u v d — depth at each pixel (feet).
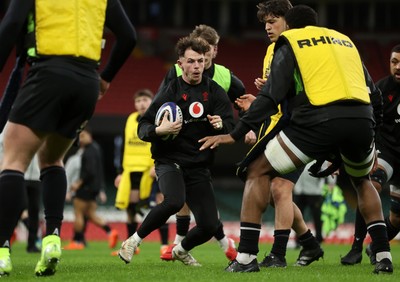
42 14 61.98
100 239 281.95
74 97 62.39
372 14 424.87
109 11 64.95
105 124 349.20
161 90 83.97
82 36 62.69
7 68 372.58
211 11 427.74
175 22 427.74
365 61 402.52
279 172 69.82
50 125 62.08
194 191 83.51
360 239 92.84
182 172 82.64
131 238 81.97
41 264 64.39
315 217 174.19
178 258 87.35
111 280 63.10
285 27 83.41
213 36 94.22
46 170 66.90
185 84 83.10
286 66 68.54
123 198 142.41
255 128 68.39
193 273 70.69
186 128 82.28
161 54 408.05
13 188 62.28
